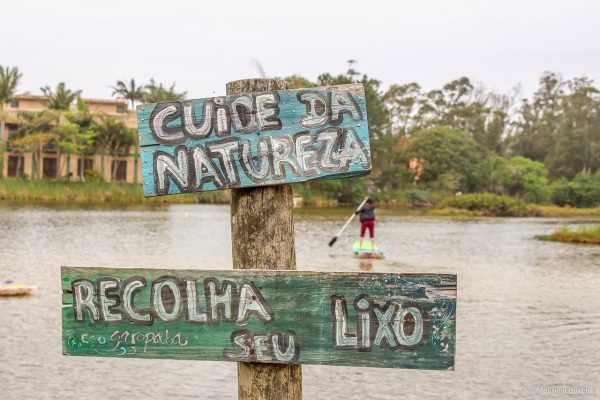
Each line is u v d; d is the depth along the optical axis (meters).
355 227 34.66
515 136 98.06
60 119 67.12
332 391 7.98
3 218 34.06
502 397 7.83
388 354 3.12
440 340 3.09
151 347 3.28
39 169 65.56
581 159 84.56
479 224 43.53
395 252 23.53
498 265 20.52
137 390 7.87
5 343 9.59
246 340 3.21
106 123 66.69
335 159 3.23
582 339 10.57
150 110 3.28
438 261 21.02
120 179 71.56
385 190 73.50
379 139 75.12
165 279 3.25
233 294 3.22
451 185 70.00
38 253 20.50
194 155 3.27
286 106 3.24
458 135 74.88
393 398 7.75
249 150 3.25
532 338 10.58
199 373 8.55
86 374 8.38
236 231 3.35
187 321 3.25
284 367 3.28
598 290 15.69
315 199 63.66
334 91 3.23
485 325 11.47
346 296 3.15
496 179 72.69
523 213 58.44
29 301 12.51
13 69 70.19
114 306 3.29
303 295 3.17
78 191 54.78
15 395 7.57
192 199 61.06
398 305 3.11
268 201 3.30
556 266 20.67
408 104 95.94
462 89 108.12
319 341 3.17
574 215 60.09
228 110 3.26
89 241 24.47
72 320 3.31
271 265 3.30
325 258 20.47
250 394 3.29
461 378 8.50
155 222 34.84
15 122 68.19
